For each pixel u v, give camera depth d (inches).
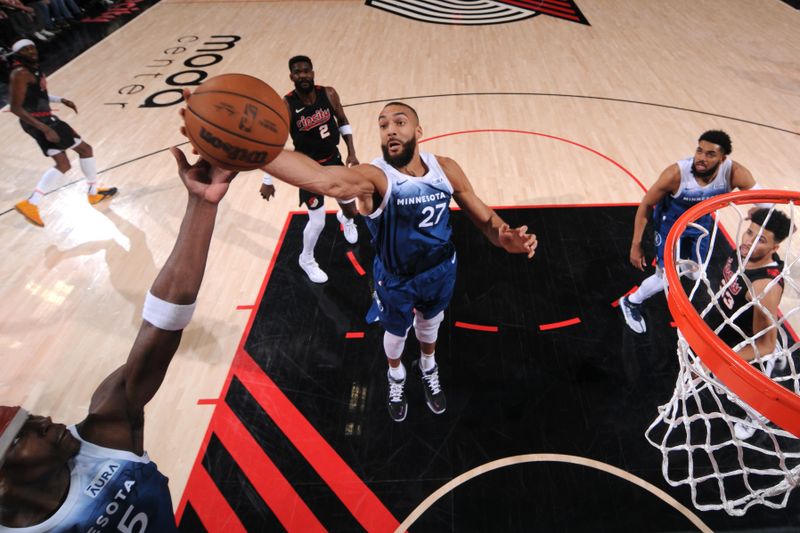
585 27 343.0
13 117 250.5
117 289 155.9
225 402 124.5
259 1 403.9
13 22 315.3
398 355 112.9
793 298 140.6
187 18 376.5
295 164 64.9
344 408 122.9
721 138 108.5
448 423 118.9
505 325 141.3
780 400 64.7
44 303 150.9
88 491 38.6
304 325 143.4
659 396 122.8
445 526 101.1
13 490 35.1
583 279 154.4
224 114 45.3
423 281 95.7
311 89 132.6
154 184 201.2
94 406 41.4
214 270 161.2
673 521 100.4
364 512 103.8
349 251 167.8
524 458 111.7
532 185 194.7
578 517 101.7
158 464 112.0
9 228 179.8
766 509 101.1
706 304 141.4
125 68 299.4
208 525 102.3
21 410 33.3
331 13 375.6
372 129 232.8
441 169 88.4
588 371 128.9
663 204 126.0
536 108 247.6
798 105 243.1
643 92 259.8
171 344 41.8
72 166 212.5
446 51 312.0
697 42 315.0
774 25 334.6
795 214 167.6
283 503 105.7
